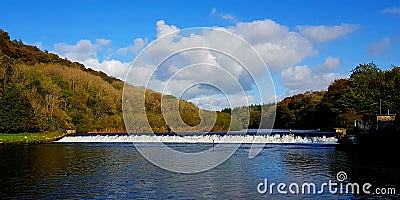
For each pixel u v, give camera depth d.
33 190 20.75
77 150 44.19
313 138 50.31
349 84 90.06
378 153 38.12
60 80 93.12
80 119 80.75
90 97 89.69
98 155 38.44
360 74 90.38
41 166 30.11
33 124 68.75
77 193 20.06
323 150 41.50
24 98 70.56
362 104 74.50
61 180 23.72
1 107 66.31
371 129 45.09
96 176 25.06
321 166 28.91
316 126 89.44
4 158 36.00
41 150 44.53
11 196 19.39
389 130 40.41
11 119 66.12
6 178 24.48
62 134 69.31
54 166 30.11
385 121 46.91
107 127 78.56
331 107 82.44
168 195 19.47
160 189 20.86
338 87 91.94
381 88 79.69
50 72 96.56
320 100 93.81
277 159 33.34
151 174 25.67
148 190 20.69
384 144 38.28
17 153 40.81
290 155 36.62
